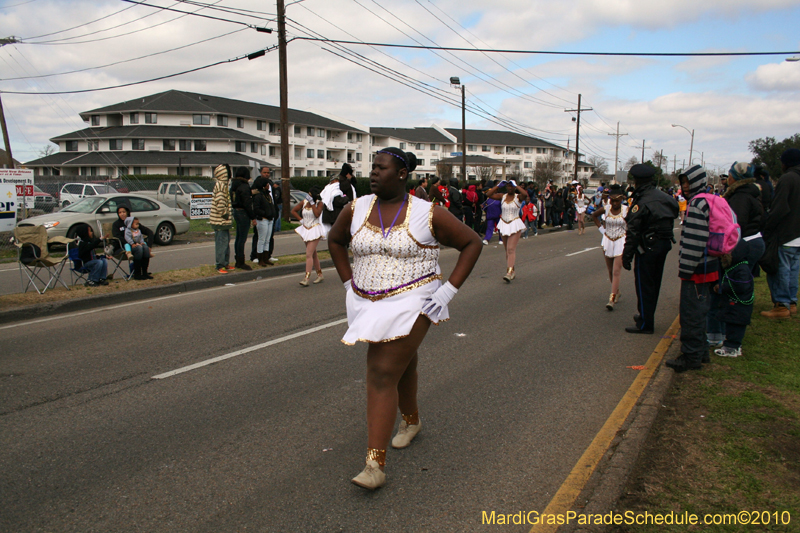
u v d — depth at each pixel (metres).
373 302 3.28
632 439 3.84
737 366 5.23
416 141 88.56
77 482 3.48
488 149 97.38
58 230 14.59
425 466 3.68
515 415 4.48
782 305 7.00
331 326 7.26
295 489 3.40
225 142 58.28
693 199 5.08
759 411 4.19
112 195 16.17
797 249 6.84
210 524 3.05
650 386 4.85
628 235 6.67
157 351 6.19
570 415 4.47
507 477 3.54
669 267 12.80
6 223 14.30
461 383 5.20
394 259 3.26
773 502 3.03
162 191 26.59
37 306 7.95
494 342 6.56
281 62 20.72
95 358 5.95
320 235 9.99
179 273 10.62
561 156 103.62
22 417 4.45
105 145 57.41
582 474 3.51
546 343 6.52
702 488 3.20
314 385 5.13
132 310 8.27
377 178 3.28
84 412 4.55
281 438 4.07
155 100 60.12
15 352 6.18
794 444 3.67
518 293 9.56
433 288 3.33
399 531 2.99
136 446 3.95
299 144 70.44
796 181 6.62
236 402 4.74
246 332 6.97
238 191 10.94
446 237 3.27
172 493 3.36
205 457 3.79
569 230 24.73
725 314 5.52
